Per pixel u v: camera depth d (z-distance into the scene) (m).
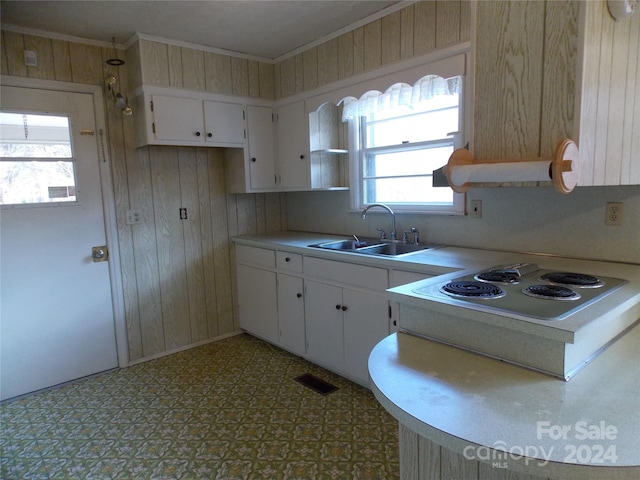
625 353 1.18
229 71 3.21
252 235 3.64
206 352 3.34
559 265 1.91
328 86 2.97
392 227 2.95
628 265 1.88
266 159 3.48
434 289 1.45
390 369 1.16
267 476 1.90
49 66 2.72
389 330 2.36
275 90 3.47
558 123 1.27
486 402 0.96
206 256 3.50
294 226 3.91
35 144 2.70
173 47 2.93
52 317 2.82
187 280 3.41
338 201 3.43
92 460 2.04
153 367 3.09
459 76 2.30
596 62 1.25
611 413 0.89
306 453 2.05
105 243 3.00
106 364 3.05
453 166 1.42
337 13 2.58
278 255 3.12
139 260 3.16
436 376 1.10
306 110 3.19
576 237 2.09
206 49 3.08
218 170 3.52
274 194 3.88
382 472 1.90
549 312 1.16
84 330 2.95
